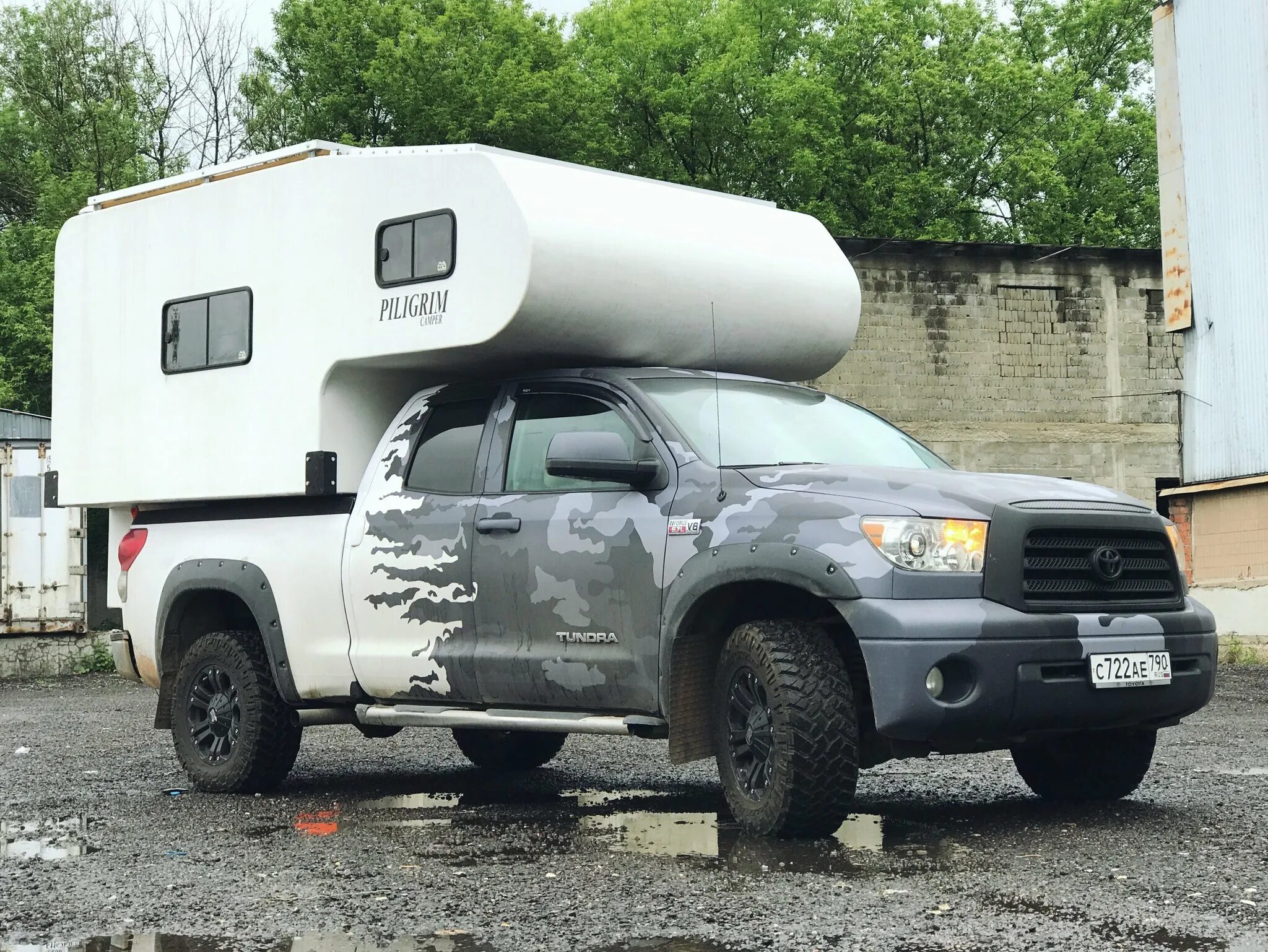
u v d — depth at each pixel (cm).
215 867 514
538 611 612
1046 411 2564
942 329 2541
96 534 2475
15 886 485
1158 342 2597
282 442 716
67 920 432
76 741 1019
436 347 654
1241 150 1711
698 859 500
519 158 656
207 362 759
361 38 3612
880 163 4044
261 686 725
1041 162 3862
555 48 3619
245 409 736
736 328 707
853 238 2480
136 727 1124
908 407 2522
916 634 500
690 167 4122
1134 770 609
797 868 477
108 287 818
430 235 660
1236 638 1714
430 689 659
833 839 530
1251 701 1175
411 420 696
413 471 684
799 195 4019
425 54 3406
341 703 716
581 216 644
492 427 661
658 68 4097
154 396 786
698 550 555
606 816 619
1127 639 536
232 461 740
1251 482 1677
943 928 393
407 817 633
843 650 549
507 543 624
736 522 550
